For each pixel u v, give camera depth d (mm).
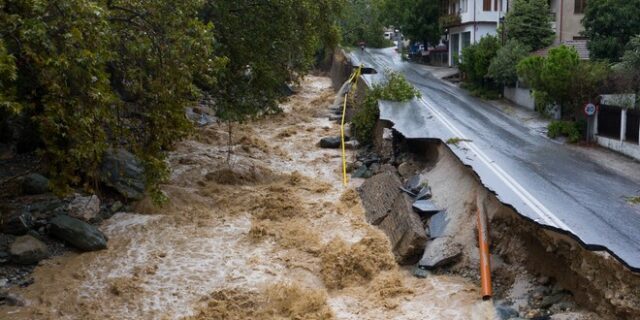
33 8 9867
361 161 21734
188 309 11852
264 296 12312
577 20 33750
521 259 12172
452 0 46344
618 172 16391
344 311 11812
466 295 11867
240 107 20312
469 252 13109
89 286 12547
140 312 11695
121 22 13039
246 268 13508
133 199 16719
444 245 13430
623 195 13906
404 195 15773
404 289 12359
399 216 15047
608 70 21188
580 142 20250
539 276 11734
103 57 10539
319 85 46438
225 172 19891
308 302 12008
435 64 50000
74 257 13781
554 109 23469
